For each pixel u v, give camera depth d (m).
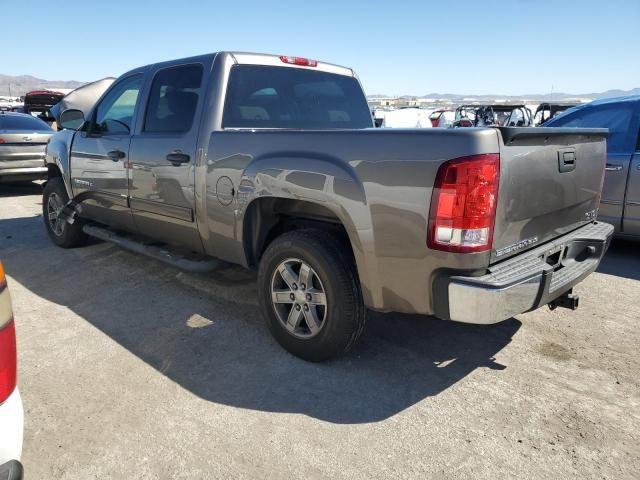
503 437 2.53
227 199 3.48
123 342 3.53
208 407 2.78
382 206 2.66
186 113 3.86
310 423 2.64
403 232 2.61
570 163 3.05
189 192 3.78
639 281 4.84
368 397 2.88
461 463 2.35
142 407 2.77
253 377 3.08
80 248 5.92
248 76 3.86
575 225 3.32
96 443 2.48
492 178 2.42
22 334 3.66
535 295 2.63
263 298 3.40
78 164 5.13
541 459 2.38
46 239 6.41
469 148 2.39
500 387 2.99
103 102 4.91
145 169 4.17
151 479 2.24
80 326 3.79
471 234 2.44
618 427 2.61
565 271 3.10
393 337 3.63
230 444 2.48
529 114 17.69
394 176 2.60
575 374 3.13
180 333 3.67
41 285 4.69
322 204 2.90
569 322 3.89
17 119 10.45
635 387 2.98
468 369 3.20
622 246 6.15
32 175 9.95
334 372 3.15
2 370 1.64
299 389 2.96
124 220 4.77
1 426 1.60
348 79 4.72
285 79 4.11
